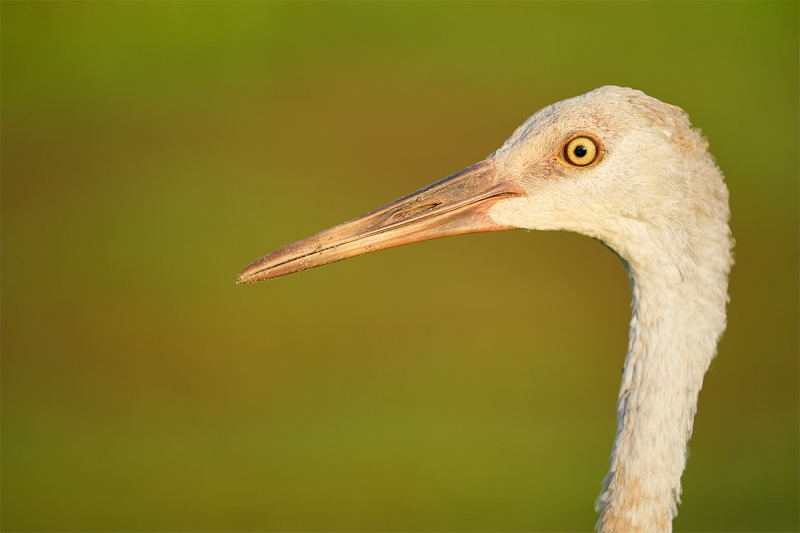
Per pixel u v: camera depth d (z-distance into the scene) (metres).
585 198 6.40
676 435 6.17
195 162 20.52
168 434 14.70
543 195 6.53
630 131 6.30
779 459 13.80
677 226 6.25
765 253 17.72
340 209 19.05
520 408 14.77
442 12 23.28
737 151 19.59
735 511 12.91
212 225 18.88
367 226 6.78
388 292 17.34
